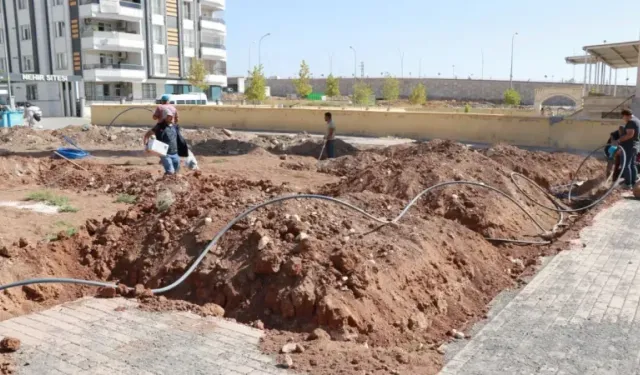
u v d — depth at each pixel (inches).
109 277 255.6
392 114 1035.3
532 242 317.1
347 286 209.8
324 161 626.8
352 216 280.5
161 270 245.8
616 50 1053.8
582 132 848.9
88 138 829.2
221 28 2541.8
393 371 166.2
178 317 207.8
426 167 385.4
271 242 233.5
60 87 1734.7
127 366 168.9
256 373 164.6
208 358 174.6
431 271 242.5
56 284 237.8
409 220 287.4
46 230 310.5
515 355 177.6
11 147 723.4
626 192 452.1
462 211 330.6
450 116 973.8
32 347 182.7
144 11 2144.4
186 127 1273.4
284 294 208.8
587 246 300.2
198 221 266.2
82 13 2022.6
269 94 3535.9
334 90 2832.2
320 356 175.2
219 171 557.6
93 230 283.1
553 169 529.3
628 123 461.7
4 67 2294.5
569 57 1236.5
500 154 519.2
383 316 206.5
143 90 2194.9
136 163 621.9
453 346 194.9
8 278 235.9
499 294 245.6
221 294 223.1
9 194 426.9
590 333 193.2
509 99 2655.0
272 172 570.9
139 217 289.6
